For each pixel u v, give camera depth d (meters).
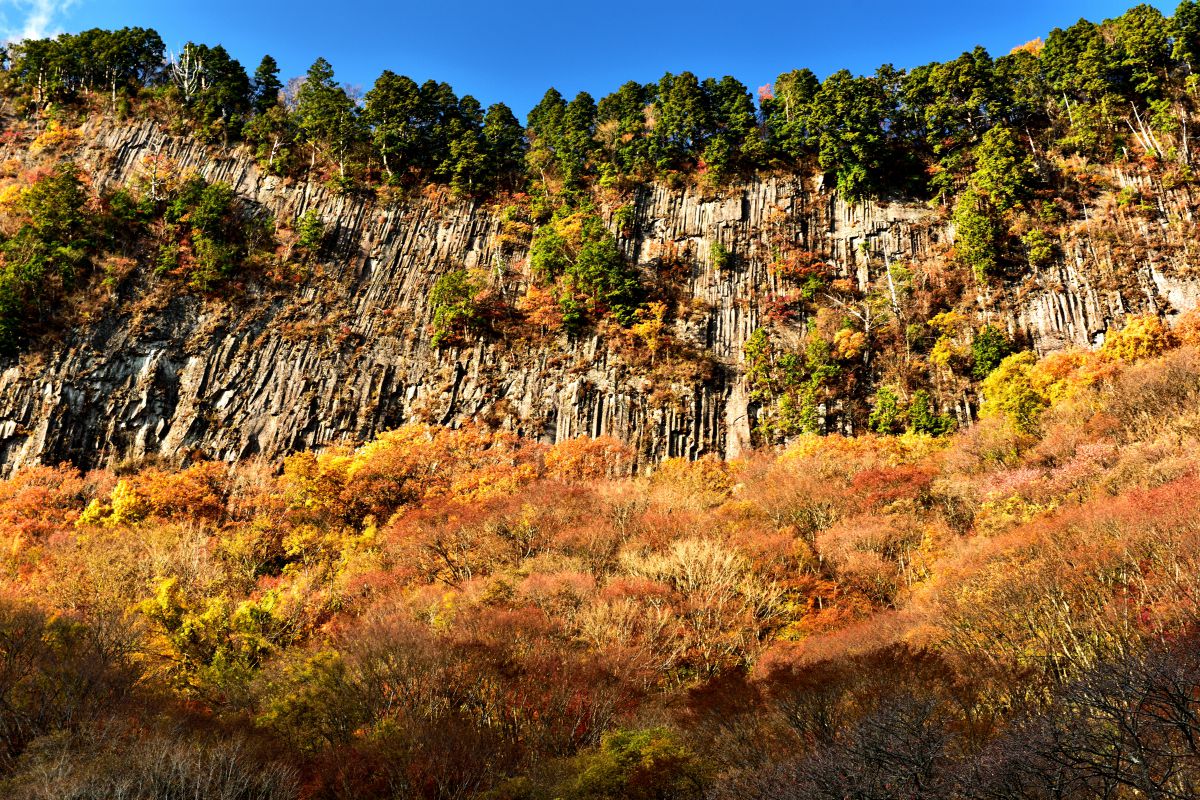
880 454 59.09
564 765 19.77
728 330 80.38
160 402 73.56
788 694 18.36
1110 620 21.19
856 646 27.30
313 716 23.19
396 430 74.69
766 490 54.00
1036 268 74.00
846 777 12.79
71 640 26.69
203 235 83.94
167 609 31.55
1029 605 23.61
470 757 20.55
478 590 37.31
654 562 40.56
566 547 44.81
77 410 70.94
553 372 77.88
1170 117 77.12
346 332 80.81
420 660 25.02
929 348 73.06
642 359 78.00
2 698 21.06
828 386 72.12
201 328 78.25
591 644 30.80
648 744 18.70
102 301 76.94
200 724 22.20
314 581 46.12
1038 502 39.84
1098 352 62.47
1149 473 35.94
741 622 34.56
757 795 14.82
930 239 81.75
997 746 12.29
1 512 59.28
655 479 65.25
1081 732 11.42
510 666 25.27
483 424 74.50
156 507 60.53
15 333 72.56
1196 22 80.50
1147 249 71.12
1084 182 77.75
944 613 26.42
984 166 81.25
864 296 79.81
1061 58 85.81
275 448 72.69
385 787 19.72
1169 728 11.30
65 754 18.50
